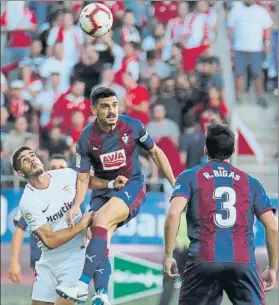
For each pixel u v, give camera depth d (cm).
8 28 5588
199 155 4972
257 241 4738
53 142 5075
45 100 5347
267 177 5350
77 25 5550
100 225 2306
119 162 2386
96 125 2381
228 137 2112
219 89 5244
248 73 5600
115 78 5328
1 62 5525
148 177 4884
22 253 4797
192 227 2084
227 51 5503
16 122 5147
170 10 5609
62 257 2367
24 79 5425
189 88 5234
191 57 5441
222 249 2047
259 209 2089
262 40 5584
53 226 2377
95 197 2433
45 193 2361
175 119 5116
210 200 2067
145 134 2417
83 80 5353
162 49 5547
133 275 3072
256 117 5634
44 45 5531
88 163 2381
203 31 5494
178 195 2059
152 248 4741
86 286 2258
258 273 2072
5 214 4828
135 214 2411
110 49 5434
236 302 2075
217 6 5562
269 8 5619
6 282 4209
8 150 5084
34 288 2409
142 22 5625
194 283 2067
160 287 3089
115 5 5566
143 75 5459
